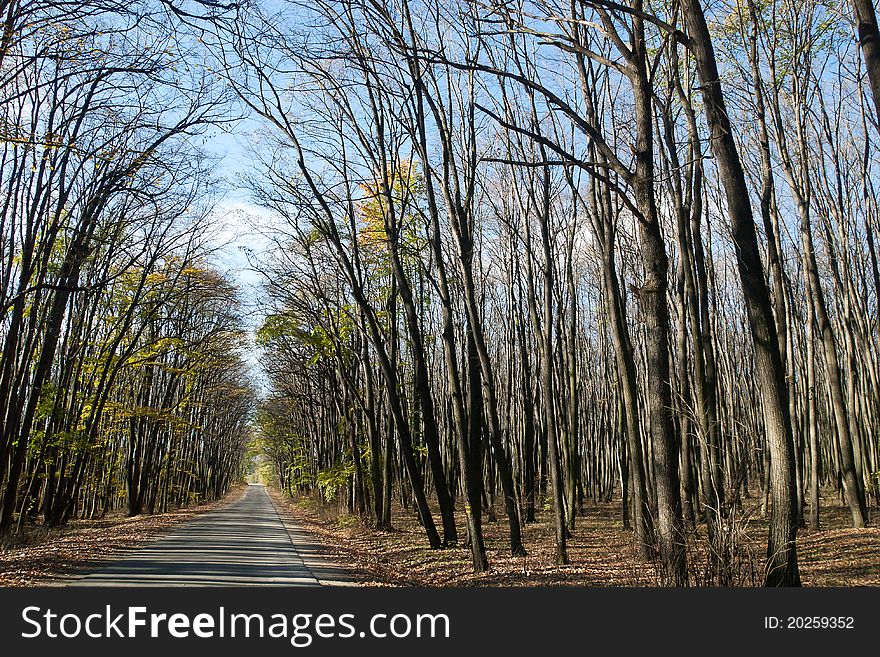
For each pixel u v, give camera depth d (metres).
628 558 13.17
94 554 15.51
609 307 13.43
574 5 12.98
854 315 23.72
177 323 34.34
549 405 13.84
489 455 26.38
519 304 22.48
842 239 19.69
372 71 12.77
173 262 27.88
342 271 21.02
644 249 9.03
